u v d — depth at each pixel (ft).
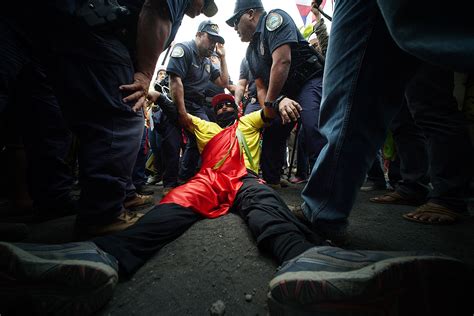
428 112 4.04
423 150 5.29
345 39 2.37
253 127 6.21
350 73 2.35
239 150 5.18
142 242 2.90
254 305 2.15
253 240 3.27
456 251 2.93
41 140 4.47
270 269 2.63
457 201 3.98
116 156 3.11
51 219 4.81
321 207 2.81
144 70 3.35
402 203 5.51
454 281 1.66
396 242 3.25
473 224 3.82
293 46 6.13
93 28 2.79
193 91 8.43
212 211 4.13
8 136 5.03
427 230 3.65
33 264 1.83
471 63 1.11
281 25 5.79
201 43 8.18
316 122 6.25
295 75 6.38
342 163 2.54
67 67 2.83
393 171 7.47
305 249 2.37
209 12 4.85
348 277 1.57
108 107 3.01
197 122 6.62
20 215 5.10
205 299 2.24
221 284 2.44
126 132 3.22
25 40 2.93
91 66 2.88
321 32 7.39
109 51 2.95
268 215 3.19
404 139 5.40
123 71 3.11
